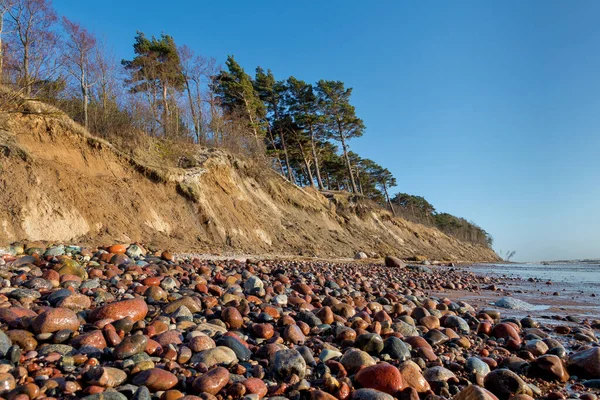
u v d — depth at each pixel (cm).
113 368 321
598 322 769
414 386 372
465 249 6631
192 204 2077
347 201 4194
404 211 6962
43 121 1599
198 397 295
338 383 347
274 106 4631
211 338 433
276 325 545
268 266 1333
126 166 1908
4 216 1223
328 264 1981
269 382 357
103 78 2353
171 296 636
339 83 4650
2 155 1359
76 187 1545
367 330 554
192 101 3428
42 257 820
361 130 4906
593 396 386
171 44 3466
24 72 1625
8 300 489
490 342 582
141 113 2438
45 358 335
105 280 688
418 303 898
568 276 2420
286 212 3011
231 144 3133
